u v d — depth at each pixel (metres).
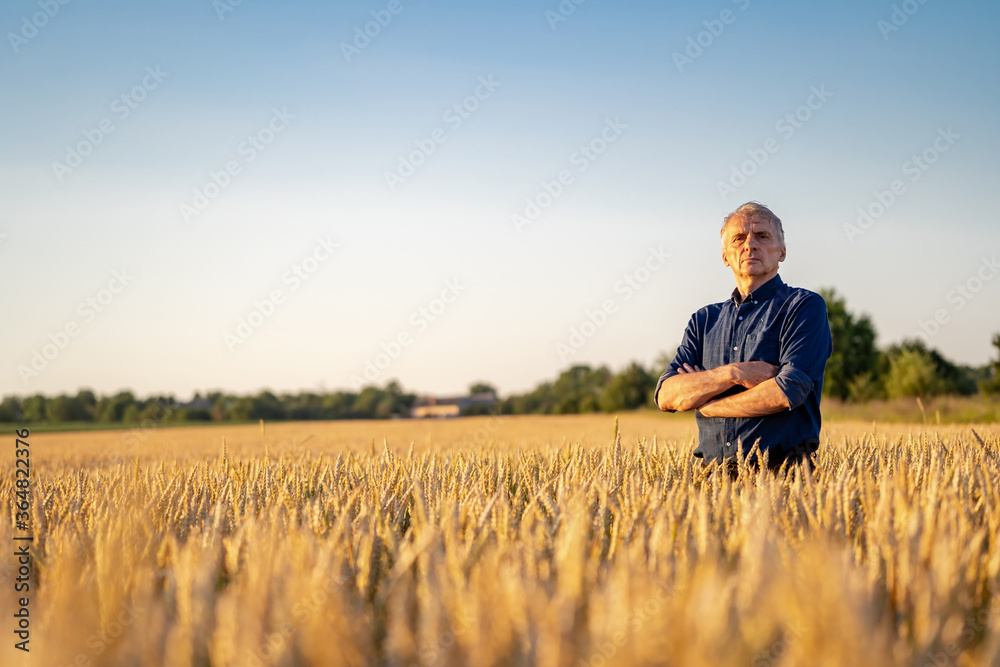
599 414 55.84
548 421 38.75
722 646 1.12
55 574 1.84
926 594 1.40
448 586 1.48
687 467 3.24
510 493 3.17
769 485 2.50
